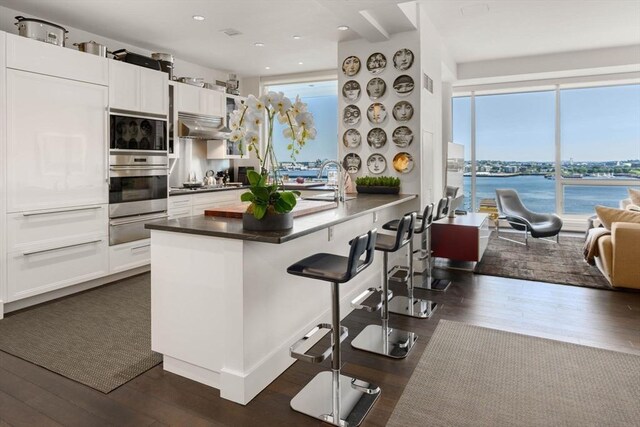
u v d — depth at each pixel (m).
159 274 2.39
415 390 2.22
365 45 4.79
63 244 3.76
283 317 2.49
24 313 3.39
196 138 5.85
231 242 2.12
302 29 4.57
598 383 2.26
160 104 4.73
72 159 3.80
